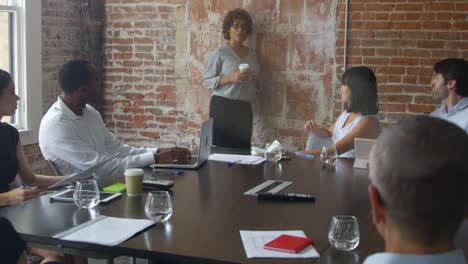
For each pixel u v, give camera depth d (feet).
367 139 11.94
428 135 3.52
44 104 18.83
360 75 13.32
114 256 7.04
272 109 19.34
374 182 3.67
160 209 7.88
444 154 3.44
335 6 18.31
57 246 7.27
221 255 6.68
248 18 18.74
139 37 20.79
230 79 18.40
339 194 9.66
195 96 20.29
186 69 20.31
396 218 3.56
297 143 19.19
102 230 7.55
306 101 18.94
